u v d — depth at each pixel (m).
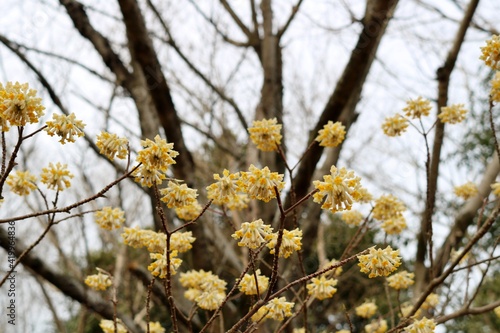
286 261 3.71
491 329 8.54
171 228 3.83
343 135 2.42
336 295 8.23
